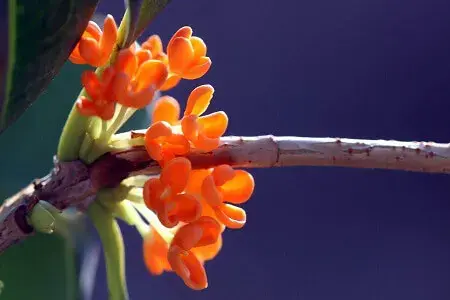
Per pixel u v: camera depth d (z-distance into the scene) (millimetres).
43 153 272
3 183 269
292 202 637
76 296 244
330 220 642
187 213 222
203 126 225
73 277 245
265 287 618
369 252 640
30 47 208
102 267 543
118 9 569
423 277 637
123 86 217
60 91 273
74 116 226
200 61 228
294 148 229
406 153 230
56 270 246
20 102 209
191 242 222
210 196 222
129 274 581
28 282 245
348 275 632
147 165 228
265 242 627
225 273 610
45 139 273
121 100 218
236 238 620
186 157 227
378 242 643
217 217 225
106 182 228
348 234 642
